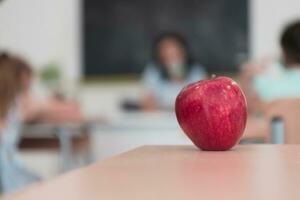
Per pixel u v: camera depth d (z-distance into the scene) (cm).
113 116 444
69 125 320
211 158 73
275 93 247
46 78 490
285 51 236
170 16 482
